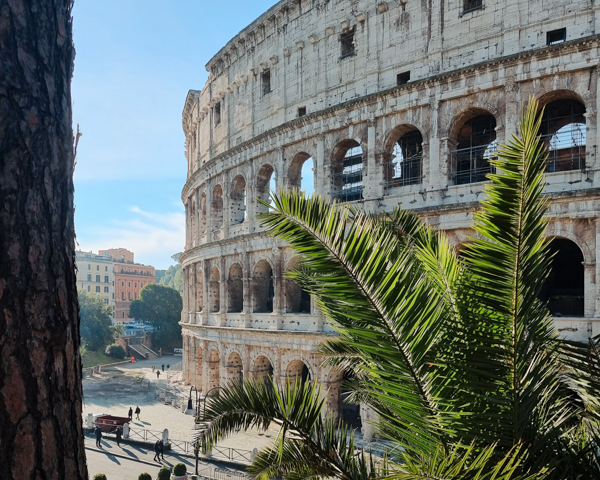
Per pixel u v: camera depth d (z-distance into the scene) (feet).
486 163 172.65
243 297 211.00
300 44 192.85
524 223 34.65
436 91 151.94
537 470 34.96
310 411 45.60
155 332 539.70
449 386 36.06
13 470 21.02
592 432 43.78
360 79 172.76
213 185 246.68
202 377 242.58
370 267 34.14
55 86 25.58
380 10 167.63
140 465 164.86
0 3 23.93
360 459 43.88
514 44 139.74
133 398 284.82
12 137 23.03
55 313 23.47
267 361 204.74
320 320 173.68
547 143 148.25
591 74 127.75
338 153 181.98
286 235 35.88
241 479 143.84
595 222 124.57
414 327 34.83
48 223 23.97
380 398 39.04
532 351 36.91
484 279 36.06
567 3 133.18
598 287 123.24
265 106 212.02
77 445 23.91
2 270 21.94
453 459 34.09
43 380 22.45
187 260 274.57
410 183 185.37
